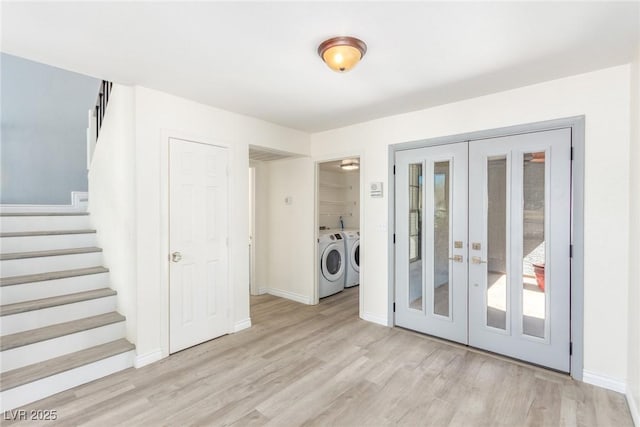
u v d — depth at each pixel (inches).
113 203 116.0
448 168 118.0
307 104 117.8
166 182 107.0
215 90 104.0
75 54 79.8
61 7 60.1
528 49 76.6
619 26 66.6
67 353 94.9
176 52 78.8
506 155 105.0
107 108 123.3
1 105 161.0
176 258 109.7
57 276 108.0
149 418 75.7
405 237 130.3
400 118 129.9
